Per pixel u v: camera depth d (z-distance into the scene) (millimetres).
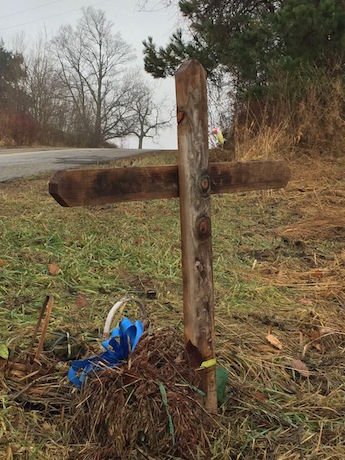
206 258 1943
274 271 3857
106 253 3873
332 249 4453
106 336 2025
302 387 2338
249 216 5523
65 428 1854
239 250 4328
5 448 1726
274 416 2080
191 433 1811
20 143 31516
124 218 5035
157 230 4688
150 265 3732
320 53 8922
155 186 1876
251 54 9945
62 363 2248
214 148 9742
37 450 1740
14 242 3939
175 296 3193
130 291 3219
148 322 2154
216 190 2008
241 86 10703
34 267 3449
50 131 38094
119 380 1796
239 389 2227
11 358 2229
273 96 8719
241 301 3213
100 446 1771
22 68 38969
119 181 1794
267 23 9992
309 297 3416
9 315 2709
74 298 3045
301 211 5625
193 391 1906
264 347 2643
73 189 1700
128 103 50469
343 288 3545
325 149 8078
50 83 39812
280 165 2199
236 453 1856
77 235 4254
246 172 2088
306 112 8188
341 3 8977
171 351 1979
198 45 13602
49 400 2035
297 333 2877
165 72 14328
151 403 1772
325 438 1978
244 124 8992
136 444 1766
